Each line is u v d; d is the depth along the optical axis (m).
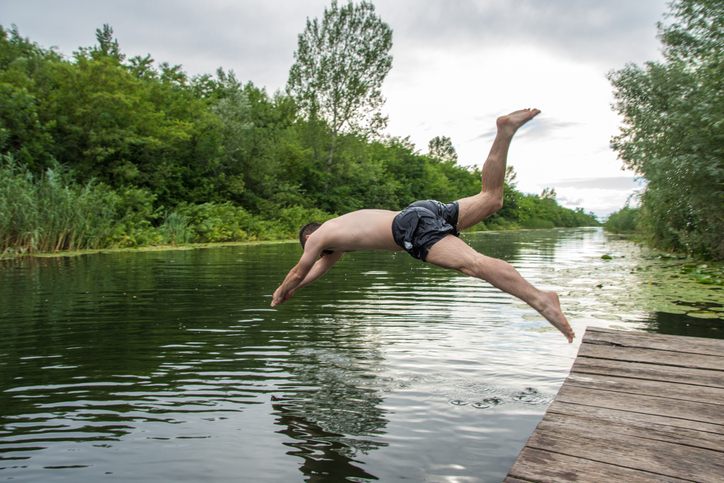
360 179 39.31
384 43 33.53
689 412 2.17
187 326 4.87
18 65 18.69
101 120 19.97
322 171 36.12
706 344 2.99
